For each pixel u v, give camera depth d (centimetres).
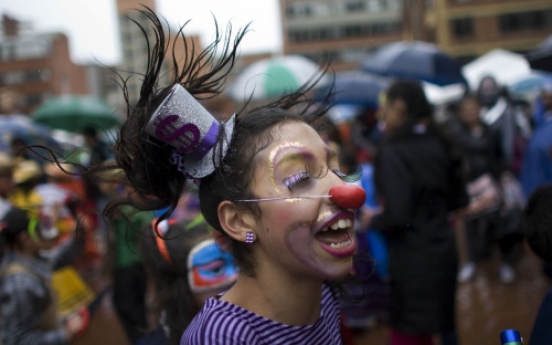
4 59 4278
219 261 181
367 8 6316
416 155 258
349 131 692
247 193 116
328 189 113
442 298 259
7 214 237
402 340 268
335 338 138
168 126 116
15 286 225
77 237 154
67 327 236
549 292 163
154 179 126
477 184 417
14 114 693
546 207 168
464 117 497
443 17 3828
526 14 3725
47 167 486
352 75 766
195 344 114
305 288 119
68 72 4394
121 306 319
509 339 125
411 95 265
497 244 502
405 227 258
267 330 117
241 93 573
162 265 186
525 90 1080
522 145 575
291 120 120
